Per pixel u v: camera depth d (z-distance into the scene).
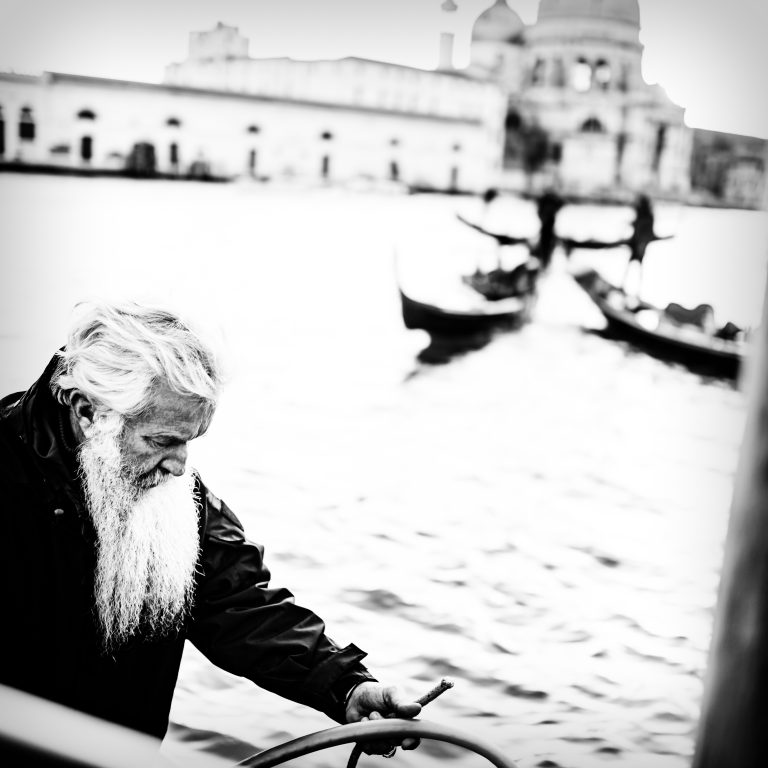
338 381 11.61
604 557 6.79
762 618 1.88
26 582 1.46
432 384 12.18
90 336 1.47
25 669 1.47
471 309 15.49
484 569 6.35
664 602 6.01
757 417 1.88
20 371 10.26
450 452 9.34
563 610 5.75
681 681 4.84
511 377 13.27
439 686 1.50
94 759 0.71
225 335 1.55
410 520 7.23
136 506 1.50
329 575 6.05
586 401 12.31
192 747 3.78
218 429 9.12
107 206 18.95
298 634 1.61
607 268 23.00
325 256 19.09
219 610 1.62
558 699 4.55
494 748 1.44
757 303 20.59
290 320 14.38
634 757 4.06
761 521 1.89
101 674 1.53
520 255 23.42
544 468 9.09
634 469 9.34
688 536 7.43
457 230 23.17
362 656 1.62
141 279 15.30
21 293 13.36
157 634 1.56
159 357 1.45
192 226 19.02
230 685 4.25
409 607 5.62
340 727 1.41
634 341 17.56
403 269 20.27
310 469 8.27
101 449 1.45
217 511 1.67
